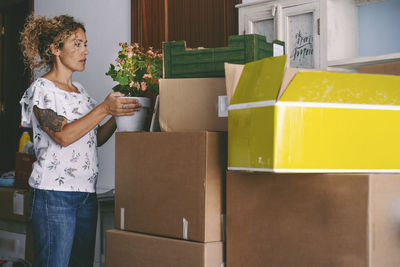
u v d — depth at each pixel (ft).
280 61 4.22
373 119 4.40
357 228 4.15
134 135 5.89
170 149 5.47
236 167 4.67
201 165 5.15
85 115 6.12
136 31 9.96
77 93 6.66
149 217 5.68
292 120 4.15
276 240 4.71
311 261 4.44
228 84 4.85
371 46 6.98
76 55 6.55
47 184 6.26
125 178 6.00
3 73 14.12
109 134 7.11
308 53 7.06
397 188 4.32
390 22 6.76
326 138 4.25
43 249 6.25
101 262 9.00
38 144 6.40
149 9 9.80
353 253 4.17
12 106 14.05
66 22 6.57
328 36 6.78
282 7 7.28
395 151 4.50
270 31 7.55
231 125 4.77
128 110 6.09
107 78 10.48
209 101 5.48
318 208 4.41
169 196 5.47
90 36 10.87
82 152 6.52
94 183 6.72
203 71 5.64
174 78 5.82
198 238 5.15
